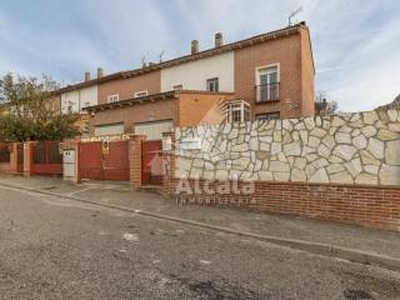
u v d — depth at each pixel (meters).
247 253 5.48
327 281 4.43
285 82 19.88
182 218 7.68
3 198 10.37
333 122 7.44
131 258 4.96
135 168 11.50
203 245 5.82
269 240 6.22
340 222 7.28
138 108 20.09
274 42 20.28
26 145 17.17
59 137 21.17
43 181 14.66
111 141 12.66
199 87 23.23
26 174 17.09
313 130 7.70
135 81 26.89
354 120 7.21
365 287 4.29
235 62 21.70
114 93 28.39
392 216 6.73
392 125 6.84
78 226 6.79
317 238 6.16
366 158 7.05
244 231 6.65
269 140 8.28
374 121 7.00
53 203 9.62
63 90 31.66
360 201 7.07
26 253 5.00
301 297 3.92
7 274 4.22
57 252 5.09
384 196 6.82
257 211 8.37
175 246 5.68
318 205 7.57
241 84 21.41
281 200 8.06
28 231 6.24
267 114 20.56
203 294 3.87
